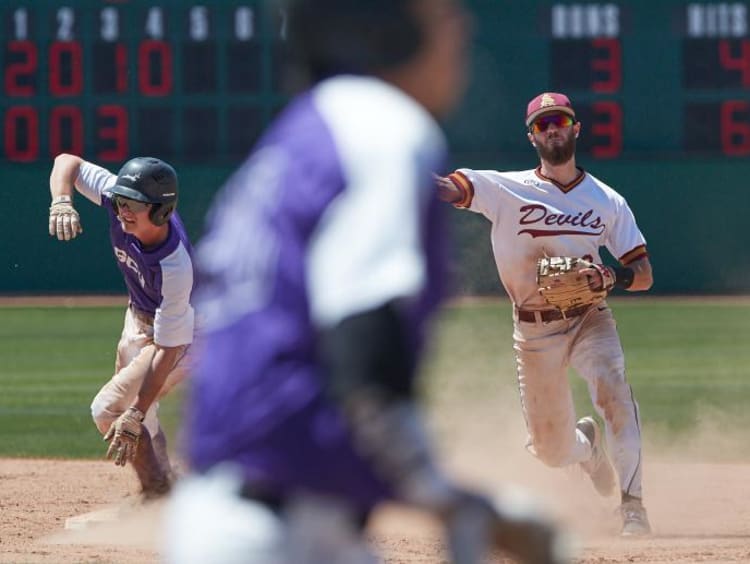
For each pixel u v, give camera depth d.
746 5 78.88
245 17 78.38
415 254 5.84
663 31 79.25
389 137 6.10
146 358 22.17
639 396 43.69
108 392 22.30
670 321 70.44
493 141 79.88
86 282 85.50
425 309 6.08
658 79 79.69
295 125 6.36
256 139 79.06
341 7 6.34
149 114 79.38
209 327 6.63
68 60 79.50
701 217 82.44
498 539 5.66
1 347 59.31
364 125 6.14
